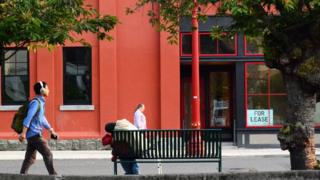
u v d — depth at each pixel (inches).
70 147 1130.0
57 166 885.2
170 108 1129.4
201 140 646.5
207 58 1126.4
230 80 1195.3
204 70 1198.9
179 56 1131.3
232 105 1190.3
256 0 432.8
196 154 647.8
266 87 1133.7
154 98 1136.8
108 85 1132.5
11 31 442.0
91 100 1138.7
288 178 423.2
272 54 471.8
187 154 647.8
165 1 496.7
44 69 1133.7
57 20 470.3
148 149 643.5
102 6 1132.5
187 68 1201.4
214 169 821.9
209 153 646.5
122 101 1137.4
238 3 420.2
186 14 506.3
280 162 934.4
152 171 796.0
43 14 464.4
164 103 1128.2
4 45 470.0
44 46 528.1
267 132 1131.3
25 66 1140.5
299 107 459.5
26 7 442.9
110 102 1132.5
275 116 1133.7
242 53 1129.4
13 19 433.4
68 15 474.9
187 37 1133.1
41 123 595.8
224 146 1149.1
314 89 454.6
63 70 1137.4
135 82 1136.8
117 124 650.8
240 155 1028.5
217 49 1129.4
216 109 1198.3
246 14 450.6
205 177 425.1
